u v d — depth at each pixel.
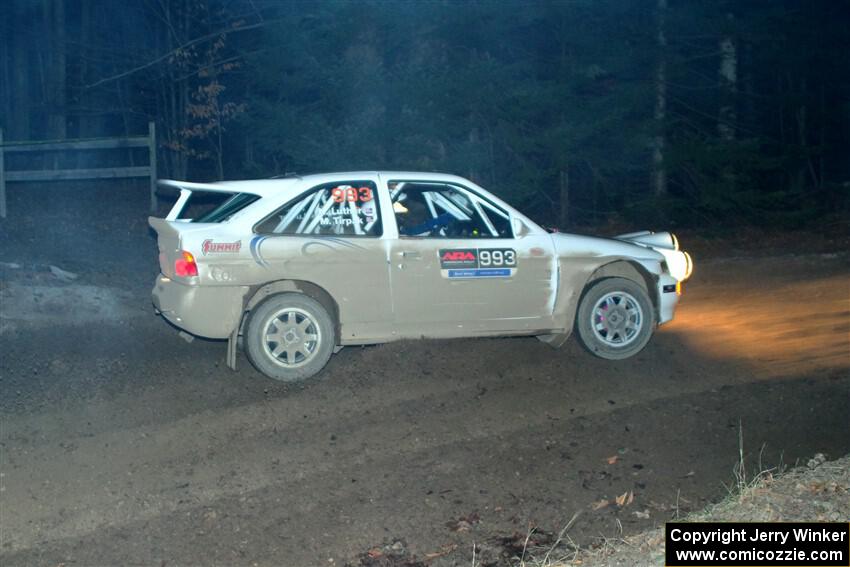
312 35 17.19
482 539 5.53
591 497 5.98
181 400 7.34
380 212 7.77
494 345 8.44
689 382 7.76
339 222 7.72
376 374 7.79
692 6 19.50
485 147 16.94
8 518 5.65
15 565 5.23
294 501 5.88
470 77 16.58
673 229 18.98
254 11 18.55
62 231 14.58
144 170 16.30
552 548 5.39
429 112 16.70
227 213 7.76
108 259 13.14
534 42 19.27
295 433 6.77
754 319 9.84
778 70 22.70
